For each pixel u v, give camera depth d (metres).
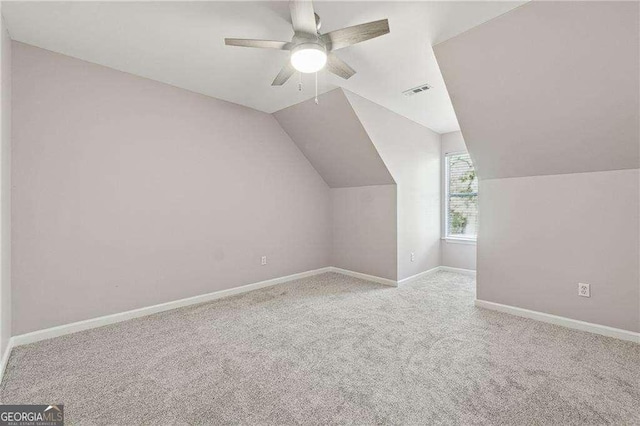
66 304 2.58
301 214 4.59
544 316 2.83
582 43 1.92
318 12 1.98
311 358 2.18
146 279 3.04
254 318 2.94
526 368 2.02
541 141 2.60
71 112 2.58
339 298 3.58
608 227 2.51
